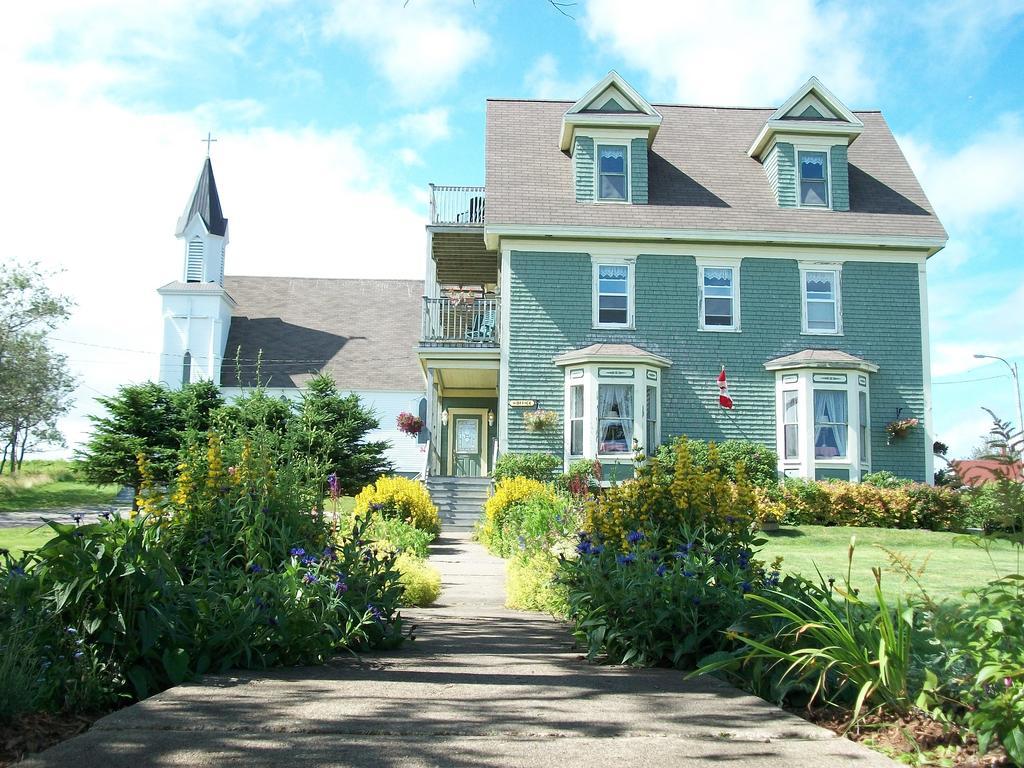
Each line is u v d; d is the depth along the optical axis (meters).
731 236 21.55
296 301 40.25
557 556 8.07
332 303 40.34
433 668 4.82
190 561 5.36
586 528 7.11
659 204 22.14
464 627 7.19
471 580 11.35
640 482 6.96
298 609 4.87
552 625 7.34
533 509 13.65
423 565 9.59
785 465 20.91
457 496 20.94
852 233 21.66
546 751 3.10
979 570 10.63
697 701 3.93
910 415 21.44
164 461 21.98
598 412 20.50
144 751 3.01
